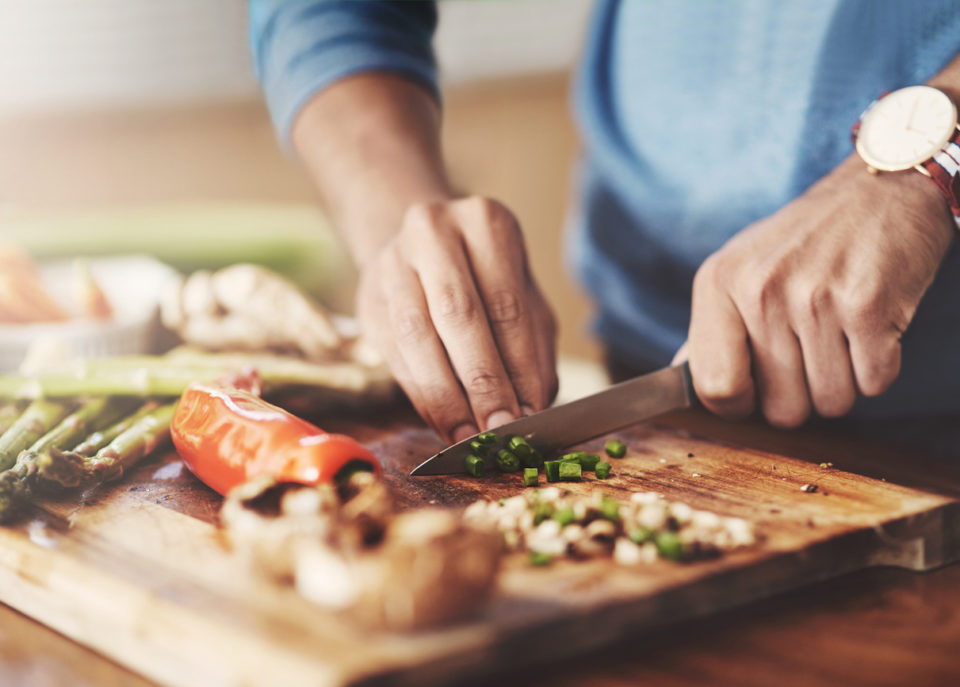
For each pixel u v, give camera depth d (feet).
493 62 4.27
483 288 2.02
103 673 1.53
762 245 1.96
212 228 3.07
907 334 2.27
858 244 1.91
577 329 4.36
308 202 4.17
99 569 1.57
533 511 1.64
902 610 1.61
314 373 2.21
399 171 2.32
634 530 1.61
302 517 1.46
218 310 2.39
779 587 1.62
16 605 1.65
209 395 1.85
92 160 3.90
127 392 2.01
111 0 3.79
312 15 2.48
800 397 1.97
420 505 1.78
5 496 1.70
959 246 2.18
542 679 1.49
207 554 1.61
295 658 1.39
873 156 1.93
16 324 2.44
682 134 2.47
